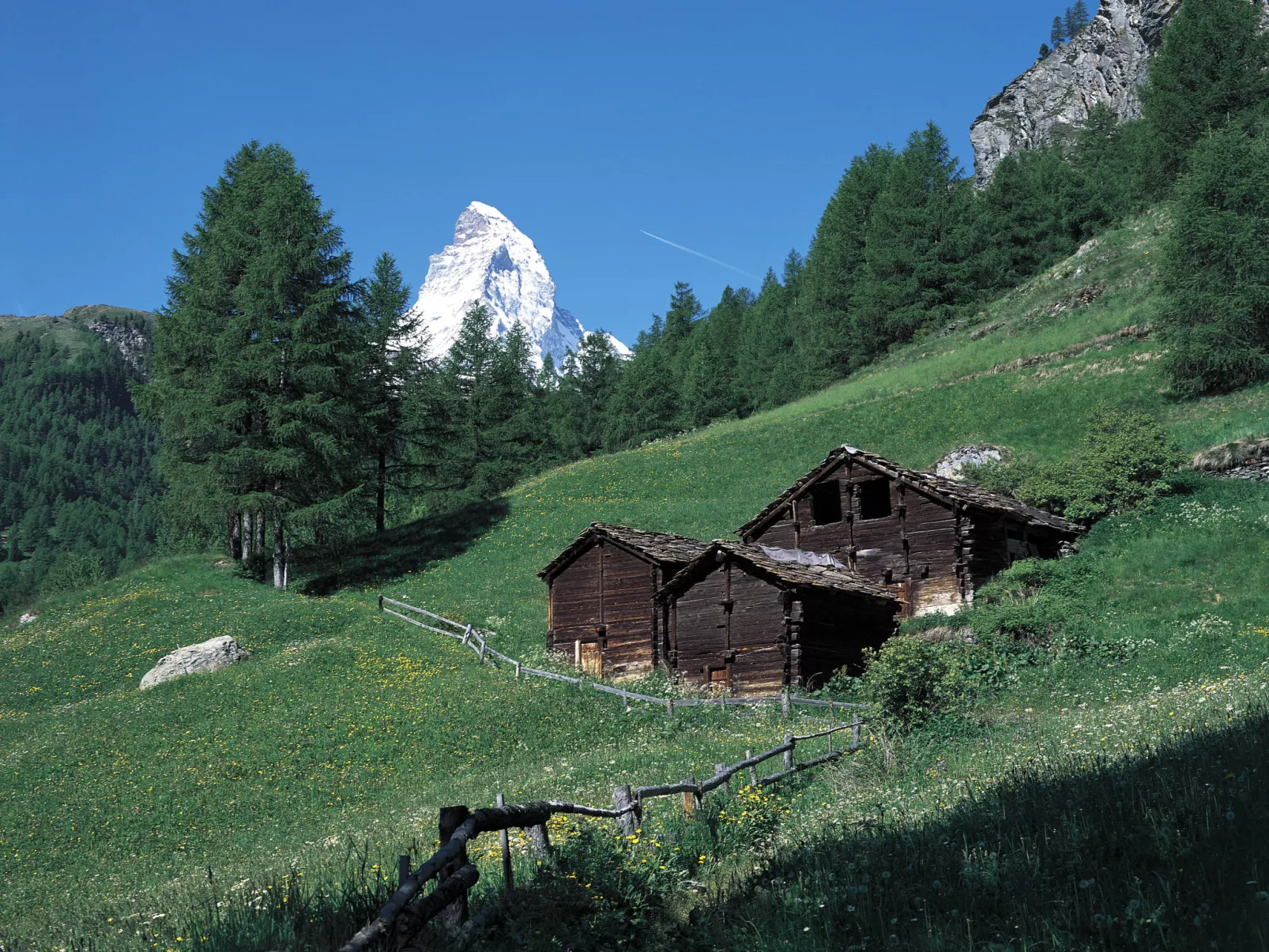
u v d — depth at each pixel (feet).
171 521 180.75
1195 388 161.17
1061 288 246.06
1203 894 19.40
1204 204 161.79
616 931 25.50
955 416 189.67
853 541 125.49
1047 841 24.49
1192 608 90.12
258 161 196.54
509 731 92.17
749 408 371.97
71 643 141.38
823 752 61.31
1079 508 123.44
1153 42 560.61
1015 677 79.61
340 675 115.24
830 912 23.03
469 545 185.57
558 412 385.09
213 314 180.55
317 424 176.45
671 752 71.87
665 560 122.31
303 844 62.85
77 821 79.56
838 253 351.05
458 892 24.34
